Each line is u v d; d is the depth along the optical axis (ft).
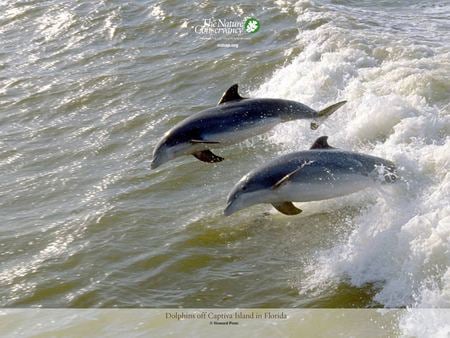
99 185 40.63
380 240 30.04
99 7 74.08
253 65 55.36
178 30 65.98
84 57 63.72
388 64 48.44
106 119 50.55
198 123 36.17
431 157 34.55
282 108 37.01
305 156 32.65
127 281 30.94
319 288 28.81
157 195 38.58
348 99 44.42
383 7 68.69
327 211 34.27
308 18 63.26
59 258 33.24
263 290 29.30
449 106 41.32
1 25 74.79
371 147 38.91
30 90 57.98
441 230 28.27
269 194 32.48
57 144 47.52
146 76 57.11
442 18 63.67
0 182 42.68
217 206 36.45
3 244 35.06
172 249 32.96
